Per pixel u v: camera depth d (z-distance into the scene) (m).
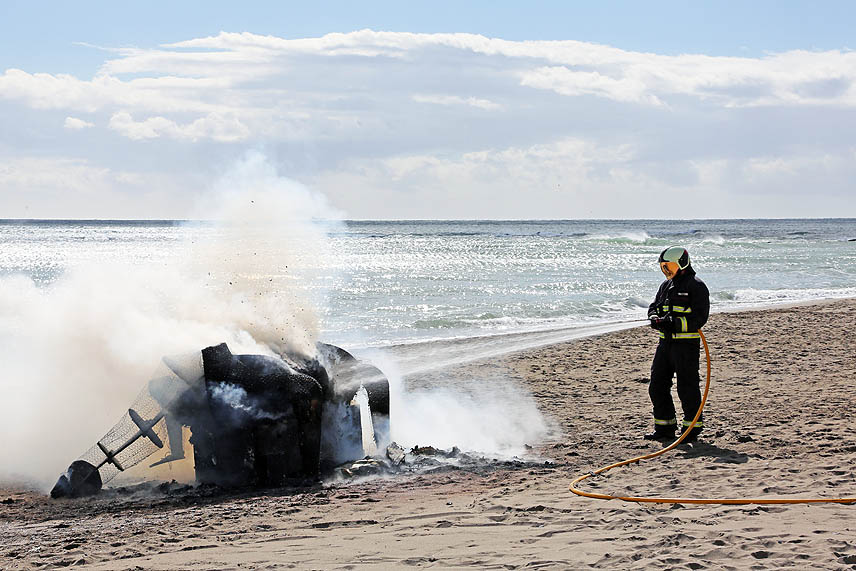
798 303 47.62
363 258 111.00
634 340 32.16
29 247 158.75
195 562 9.42
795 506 11.16
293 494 12.83
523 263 98.19
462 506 11.71
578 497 12.00
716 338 31.41
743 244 149.88
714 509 11.13
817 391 20.73
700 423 15.70
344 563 9.27
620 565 8.91
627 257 112.00
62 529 11.16
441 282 67.62
